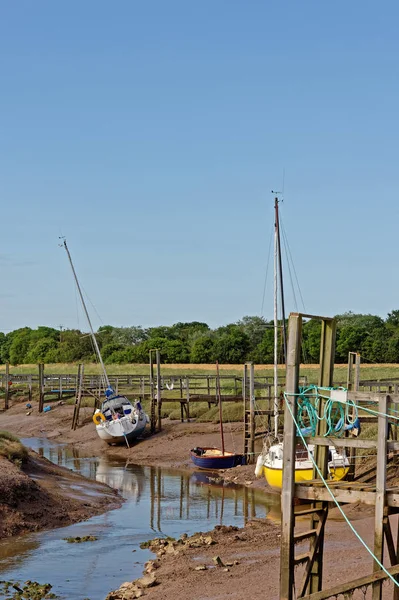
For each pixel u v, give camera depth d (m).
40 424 57.91
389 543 12.45
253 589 16.12
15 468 27.88
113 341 131.00
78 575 18.89
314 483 12.51
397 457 27.98
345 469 25.91
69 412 60.19
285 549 12.26
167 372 83.12
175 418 51.78
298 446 28.48
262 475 33.22
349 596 11.80
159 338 105.06
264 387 48.59
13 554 20.97
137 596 16.55
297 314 12.52
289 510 12.29
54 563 20.05
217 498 29.83
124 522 25.41
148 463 40.19
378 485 11.82
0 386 80.88
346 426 17.41
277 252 36.53
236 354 94.38
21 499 25.03
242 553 19.75
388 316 107.44
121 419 45.41
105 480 34.66
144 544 21.80
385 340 86.69
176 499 29.73
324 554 18.27
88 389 59.69
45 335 133.50
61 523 24.88
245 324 115.56
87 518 25.92
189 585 16.95
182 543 21.50
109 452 44.50
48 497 26.62
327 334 14.02
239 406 48.19
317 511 13.20
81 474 35.66
